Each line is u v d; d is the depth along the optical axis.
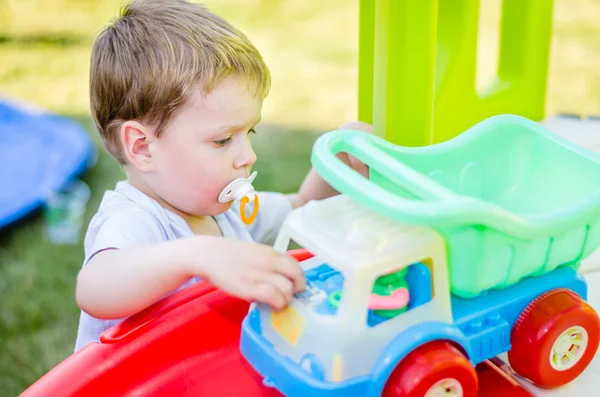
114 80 0.98
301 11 4.43
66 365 0.83
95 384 0.82
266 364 0.71
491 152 0.90
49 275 2.13
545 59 1.49
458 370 0.67
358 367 0.66
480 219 0.65
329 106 3.21
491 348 0.76
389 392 0.67
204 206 1.02
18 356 1.84
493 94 1.41
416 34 1.00
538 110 1.52
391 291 0.69
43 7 4.40
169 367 0.85
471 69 1.32
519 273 0.76
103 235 0.93
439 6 1.28
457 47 1.28
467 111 1.35
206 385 0.83
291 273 0.72
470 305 0.76
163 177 1.00
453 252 0.71
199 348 0.87
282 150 2.78
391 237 0.67
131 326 0.87
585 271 1.09
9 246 2.27
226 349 0.88
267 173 2.59
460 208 0.64
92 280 0.87
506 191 0.93
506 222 0.67
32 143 2.83
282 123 3.05
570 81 3.34
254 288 0.71
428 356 0.67
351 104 3.22
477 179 0.90
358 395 0.66
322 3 4.54
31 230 2.35
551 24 1.48
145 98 0.96
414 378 0.65
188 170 0.98
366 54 1.23
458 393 0.69
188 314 0.89
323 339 0.66
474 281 0.72
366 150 0.77
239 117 0.97
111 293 0.85
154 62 0.95
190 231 1.04
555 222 0.71
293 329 0.70
